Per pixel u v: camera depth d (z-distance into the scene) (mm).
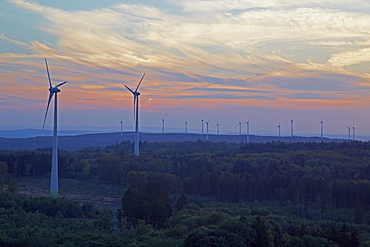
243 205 165000
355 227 132000
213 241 90625
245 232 96938
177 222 120438
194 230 95438
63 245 95812
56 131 182125
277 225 120500
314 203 165250
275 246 102500
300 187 170250
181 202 147000
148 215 135250
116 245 95875
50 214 142000
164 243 95125
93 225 127312
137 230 116500
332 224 134375
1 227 113188
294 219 139250
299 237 100562
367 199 163375
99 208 156500
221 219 112625
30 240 102000
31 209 142375
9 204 140250
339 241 100562
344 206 166500
